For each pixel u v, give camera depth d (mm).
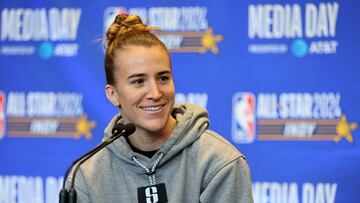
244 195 3562
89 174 3598
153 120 3434
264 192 6473
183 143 3586
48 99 6730
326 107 6387
